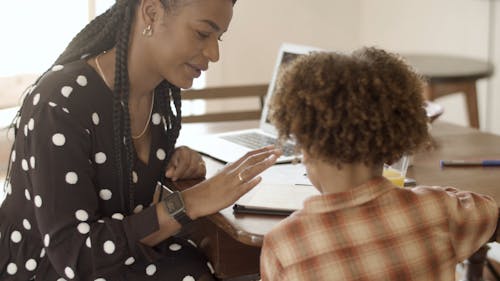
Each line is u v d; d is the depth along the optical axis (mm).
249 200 1278
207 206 1234
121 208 1349
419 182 1421
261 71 3645
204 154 1686
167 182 1478
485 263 2250
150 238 1254
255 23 3568
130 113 1363
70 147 1229
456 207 1073
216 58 1259
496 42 3004
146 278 1338
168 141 1442
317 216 1027
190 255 1401
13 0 2963
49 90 1253
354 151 996
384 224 1012
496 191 1354
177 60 1264
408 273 1003
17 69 3021
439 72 2742
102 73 1312
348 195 1025
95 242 1211
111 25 1316
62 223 1215
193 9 1207
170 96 1445
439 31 3299
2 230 1322
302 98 1018
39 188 1218
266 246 1058
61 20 3072
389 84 1012
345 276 995
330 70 1019
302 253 1018
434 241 1025
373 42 3742
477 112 2795
